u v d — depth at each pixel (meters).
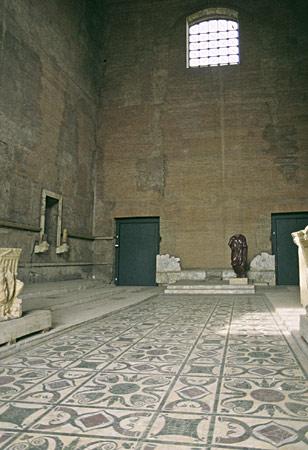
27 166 11.59
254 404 2.62
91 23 16.55
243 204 15.37
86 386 3.03
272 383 3.07
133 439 2.12
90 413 2.49
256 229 15.16
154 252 16.08
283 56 15.92
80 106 15.40
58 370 3.48
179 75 16.67
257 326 5.71
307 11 15.97
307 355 3.92
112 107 17.05
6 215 10.48
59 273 13.40
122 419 2.39
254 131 15.67
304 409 2.53
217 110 16.11
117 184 16.50
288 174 15.16
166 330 5.45
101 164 16.77
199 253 15.47
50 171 12.94
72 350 4.25
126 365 3.62
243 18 16.52
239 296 10.80
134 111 16.81
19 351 4.21
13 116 10.95
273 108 15.66
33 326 4.75
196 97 16.38
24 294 8.91
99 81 17.31
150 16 17.36
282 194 15.10
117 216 16.33
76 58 15.12
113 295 11.17
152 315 7.02
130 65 17.19
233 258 12.95
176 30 17.03
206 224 15.55
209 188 15.70
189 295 11.37
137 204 16.23
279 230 15.15
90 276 16.05
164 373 3.36
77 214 14.96
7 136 10.64
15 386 3.04
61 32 13.98
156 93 16.75
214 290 11.83
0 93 10.40
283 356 3.92
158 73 16.88
